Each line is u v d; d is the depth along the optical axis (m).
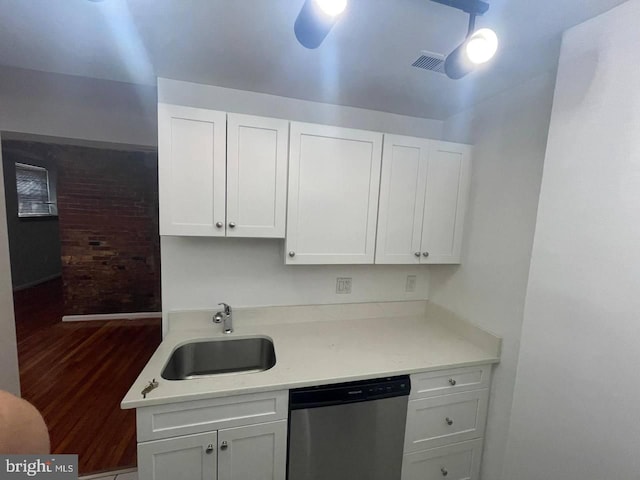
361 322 2.01
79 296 3.74
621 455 0.98
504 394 1.54
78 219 3.66
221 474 1.25
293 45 1.26
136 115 2.11
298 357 1.50
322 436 1.34
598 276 1.04
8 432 0.71
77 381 2.50
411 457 1.50
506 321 1.54
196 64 1.43
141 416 1.13
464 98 1.70
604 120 1.03
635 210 0.95
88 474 1.66
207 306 1.78
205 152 1.40
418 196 1.73
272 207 1.51
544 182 1.22
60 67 1.55
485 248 1.68
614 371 1.00
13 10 1.09
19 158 4.71
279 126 1.48
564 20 1.07
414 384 1.46
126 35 1.23
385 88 1.61
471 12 0.99
